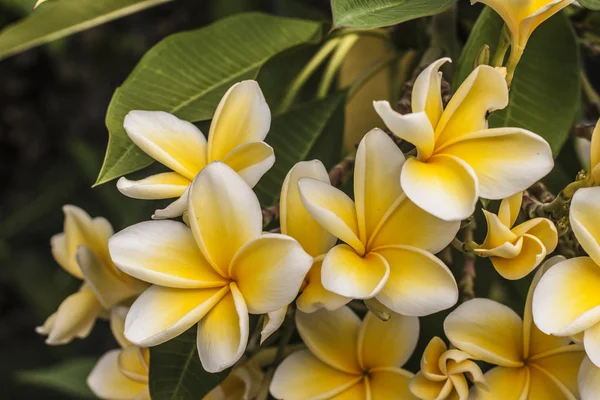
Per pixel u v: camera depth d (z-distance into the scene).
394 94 0.78
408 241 0.58
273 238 0.56
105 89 1.34
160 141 0.60
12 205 1.46
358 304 0.65
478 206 0.66
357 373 0.62
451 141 0.57
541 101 0.68
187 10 1.19
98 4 0.71
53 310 1.30
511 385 0.59
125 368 0.67
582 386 0.58
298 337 0.67
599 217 0.57
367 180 0.58
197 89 0.68
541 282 0.57
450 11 0.71
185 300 0.58
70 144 1.29
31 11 0.72
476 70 0.57
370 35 0.75
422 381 0.59
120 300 0.68
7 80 1.35
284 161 0.71
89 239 0.69
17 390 1.42
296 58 0.74
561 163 0.78
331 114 0.73
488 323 0.60
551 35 0.69
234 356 0.56
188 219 0.59
